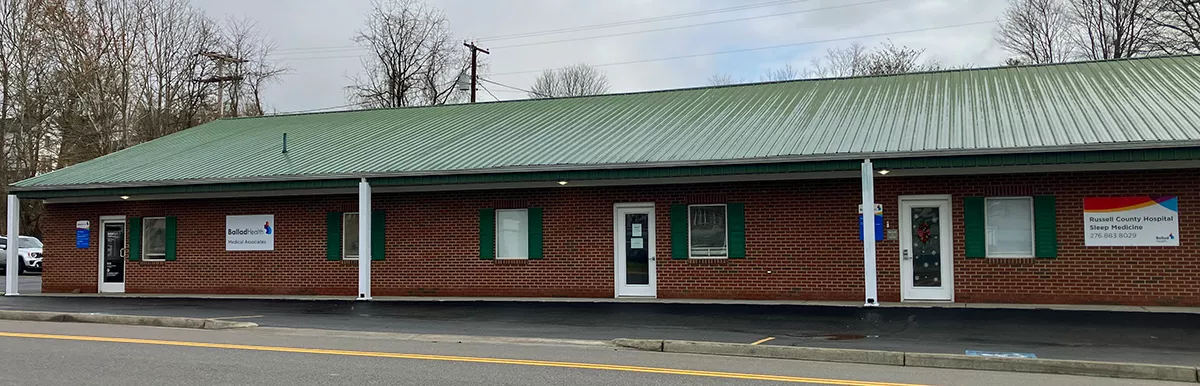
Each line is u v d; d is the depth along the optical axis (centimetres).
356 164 1975
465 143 2072
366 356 1066
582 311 1611
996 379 918
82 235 2261
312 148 2220
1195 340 1171
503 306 1725
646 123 2059
